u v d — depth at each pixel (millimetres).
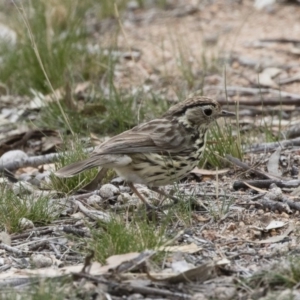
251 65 17812
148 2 21672
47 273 9477
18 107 16453
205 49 18266
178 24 20328
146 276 9359
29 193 12406
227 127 13602
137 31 20047
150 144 11234
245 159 13281
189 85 16969
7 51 18125
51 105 15617
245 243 10383
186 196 11664
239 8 21016
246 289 9055
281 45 18734
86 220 11188
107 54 18016
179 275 9242
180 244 10328
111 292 9062
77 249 10383
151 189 11688
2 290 9070
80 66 17500
